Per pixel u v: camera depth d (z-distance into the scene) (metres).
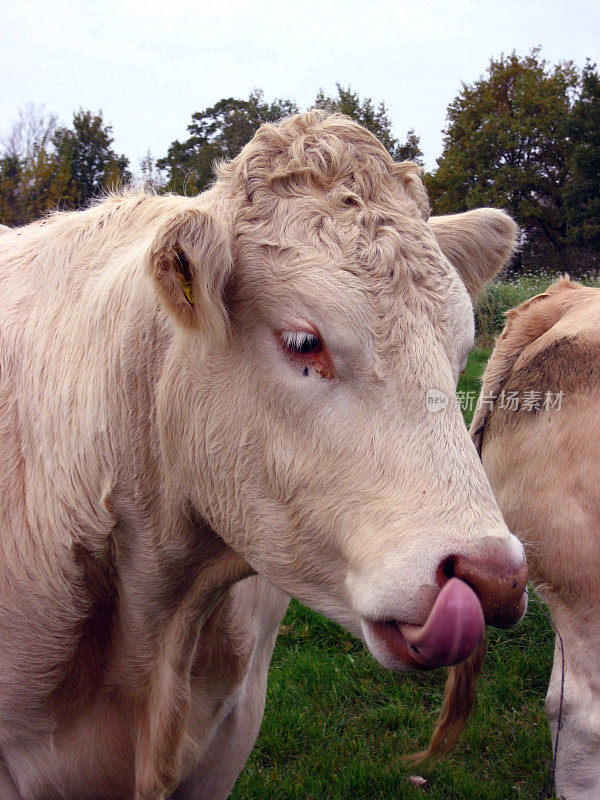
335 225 1.84
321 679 4.49
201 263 1.75
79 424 2.21
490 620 1.63
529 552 3.24
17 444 2.35
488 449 3.53
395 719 4.20
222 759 2.73
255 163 1.96
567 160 39.19
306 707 4.28
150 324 2.12
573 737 3.05
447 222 2.46
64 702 2.29
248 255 1.86
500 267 2.60
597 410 3.08
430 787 3.80
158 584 2.25
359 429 1.75
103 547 2.21
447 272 1.92
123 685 2.34
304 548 1.88
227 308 1.89
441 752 3.36
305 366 1.79
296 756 4.00
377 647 1.71
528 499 3.26
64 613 2.21
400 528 1.66
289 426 1.84
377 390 1.75
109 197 2.69
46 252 2.56
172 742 2.26
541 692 4.47
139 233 2.35
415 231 1.89
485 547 1.59
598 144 37.94
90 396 2.21
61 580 2.20
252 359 1.88
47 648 2.23
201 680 2.46
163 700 2.26
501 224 2.52
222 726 2.68
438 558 1.60
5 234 3.04
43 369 2.34
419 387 1.73
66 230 2.55
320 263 1.79
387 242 1.81
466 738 4.07
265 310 1.83
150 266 1.79
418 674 4.61
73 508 2.20
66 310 2.38
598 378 3.10
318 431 1.79
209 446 1.99
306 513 1.84
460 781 3.76
